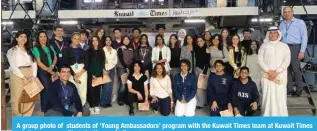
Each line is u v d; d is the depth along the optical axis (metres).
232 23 8.64
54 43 4.29
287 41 4.34
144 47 4.86
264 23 6.27
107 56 4.61
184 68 4.32
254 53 4.57
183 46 4.74
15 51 3.68
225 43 4.65
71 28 8.38
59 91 3.75
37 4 6.92
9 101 4.72
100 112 4.47
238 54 4.54
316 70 5.75
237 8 6.18
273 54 3.85
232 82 4.24
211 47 4.70
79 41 4.45
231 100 4.17
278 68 3.83
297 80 4.47
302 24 4.27
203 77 4.62
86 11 6.29
